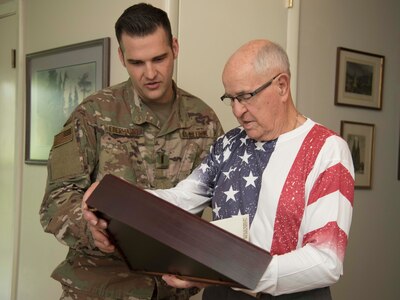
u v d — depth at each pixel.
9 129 3.10
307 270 0.97
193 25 2.11
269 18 2.37
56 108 2.56
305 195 1.08
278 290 0.98
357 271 2.80
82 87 2.37
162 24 1.45
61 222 1.35
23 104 2.87
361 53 2.77
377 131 2.88
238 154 1.22
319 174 1.07
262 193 1.12
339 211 1.03
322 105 2.62
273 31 2.39
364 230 2.83
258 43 1.11
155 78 1.46
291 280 0.97
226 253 0.89
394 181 2.98
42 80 2.69
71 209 1.35
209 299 1.24
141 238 0.95
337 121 2.69
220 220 1.12
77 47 2.40
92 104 1.51
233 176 1.20
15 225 2.91
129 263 1.19
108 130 1.50
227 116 2.23
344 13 2.70
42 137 2.68
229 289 1.17
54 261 2.58
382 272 2.92
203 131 1.64
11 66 3.03
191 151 1.60
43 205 1.46
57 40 2.58
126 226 0.93
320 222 1.03
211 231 0.90
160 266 1.08
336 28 2.66
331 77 2.65
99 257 1.48
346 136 2.72
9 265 3.11
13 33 3.00
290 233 1.08
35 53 2.73
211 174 1.29
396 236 2.99
